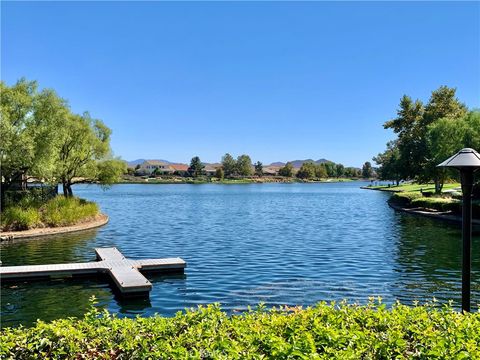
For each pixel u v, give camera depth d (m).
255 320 5.95
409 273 17.20
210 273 17.62
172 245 25.00
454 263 19.09
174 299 14.09
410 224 34.66
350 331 5.20
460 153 7.10
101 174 44.12
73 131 39.84
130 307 13.35
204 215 44.03
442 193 54.06
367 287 15.14
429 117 61.78
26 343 5.30
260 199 73.88
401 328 5.59
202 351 4.93
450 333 5.34
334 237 27.62
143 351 5.15
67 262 20.48
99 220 36.91
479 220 33.72
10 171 32.22
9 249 24.02
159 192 103.56
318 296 14.05
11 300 14.19
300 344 4.77
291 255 21.34
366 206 56.72
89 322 5.93
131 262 18.45
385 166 119.69
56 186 40.06
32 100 32.75
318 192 104.62
